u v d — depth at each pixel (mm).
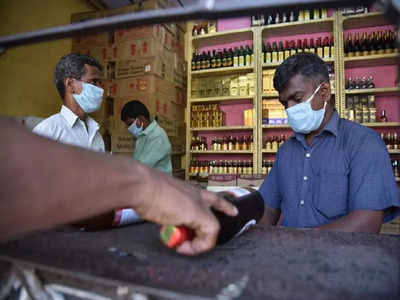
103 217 625
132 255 452
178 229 416
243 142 4008
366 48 3523
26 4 3230
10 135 251
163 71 3668
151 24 332
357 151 1329
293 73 1441
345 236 620
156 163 3074
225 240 547
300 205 1476
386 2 236
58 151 276
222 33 4082
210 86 4207
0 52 458
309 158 1486
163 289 321
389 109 3623
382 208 1198
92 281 353
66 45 3758
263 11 279
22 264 408
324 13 3699
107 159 326
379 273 398
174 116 4031
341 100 3502
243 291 323
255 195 729
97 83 2209
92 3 4152
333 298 314
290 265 429
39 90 3365
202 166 4098
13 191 245
